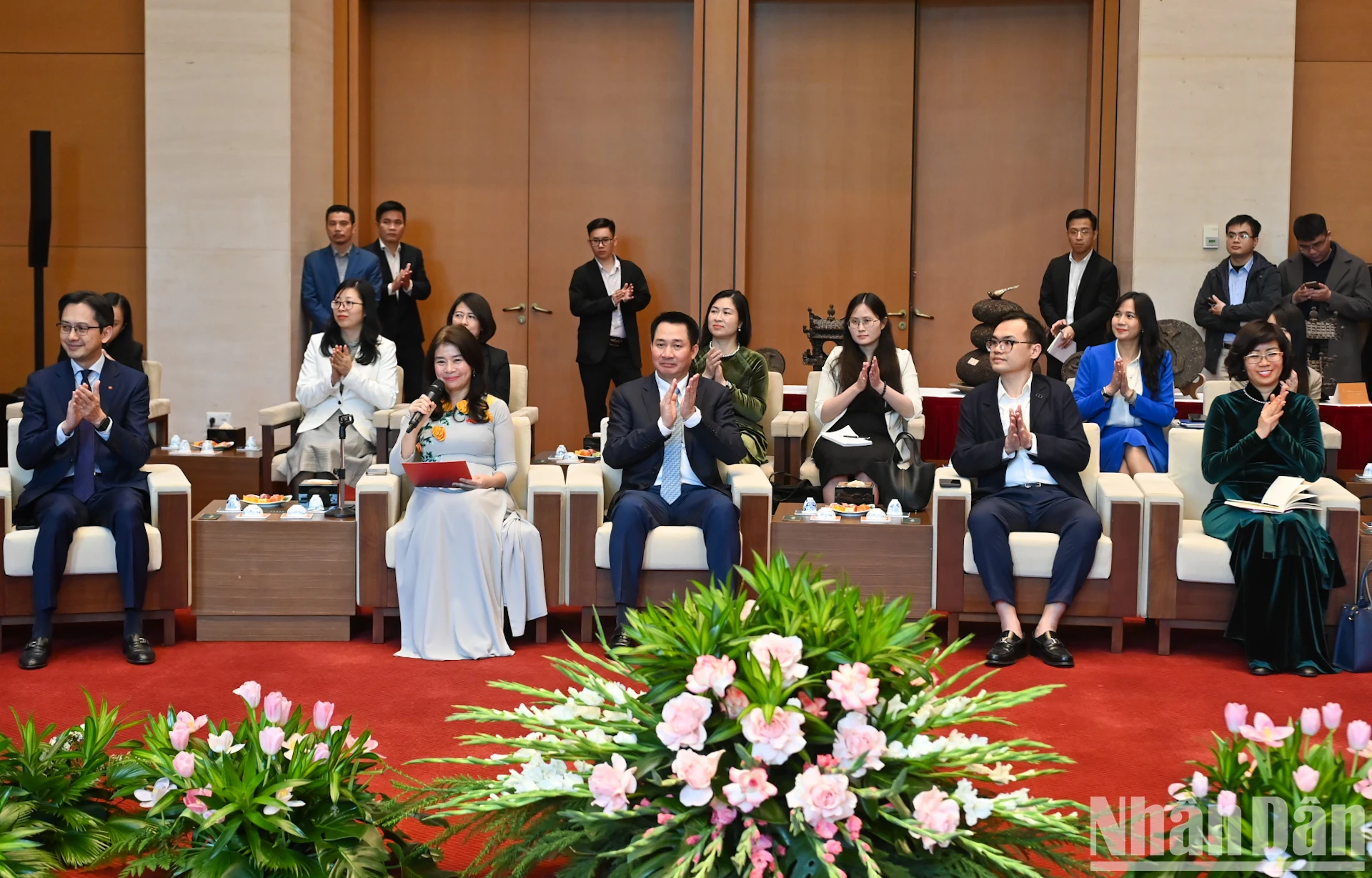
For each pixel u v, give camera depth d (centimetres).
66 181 902
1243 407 520
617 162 931
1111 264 840
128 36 893
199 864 258
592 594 514
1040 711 421
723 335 621
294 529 514
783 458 633
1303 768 228
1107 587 500
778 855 239
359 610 577
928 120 924
